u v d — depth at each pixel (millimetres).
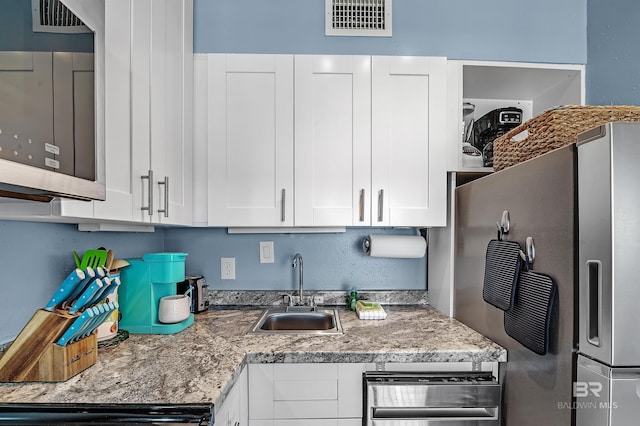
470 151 1744
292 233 1978
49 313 951
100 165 860
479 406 1245
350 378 1268
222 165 1633
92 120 834
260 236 1976
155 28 1261
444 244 1769
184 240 1974
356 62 1644
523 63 1747
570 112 1058
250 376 1251
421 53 1806
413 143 1653
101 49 865
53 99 694
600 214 835
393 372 1270
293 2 1794
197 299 1792
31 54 637
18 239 1076
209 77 1637
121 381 956
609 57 1631
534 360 1081
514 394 1191
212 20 1776
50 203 827
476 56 1811
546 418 1021
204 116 1637
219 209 1629
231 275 1969
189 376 994
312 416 1259
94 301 1020
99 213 934
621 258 804
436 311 1830
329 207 1637
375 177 1642
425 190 1652
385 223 1643
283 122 1635
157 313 1480
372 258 1989
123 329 1431
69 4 735
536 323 1037
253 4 1786
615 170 806
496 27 1813
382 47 1805
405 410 1240
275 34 1789
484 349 1259
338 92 1645
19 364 936
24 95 618
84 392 885
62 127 722
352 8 1804
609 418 813
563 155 955
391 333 1452
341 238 1983
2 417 793
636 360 808
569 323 929
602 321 828
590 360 863
